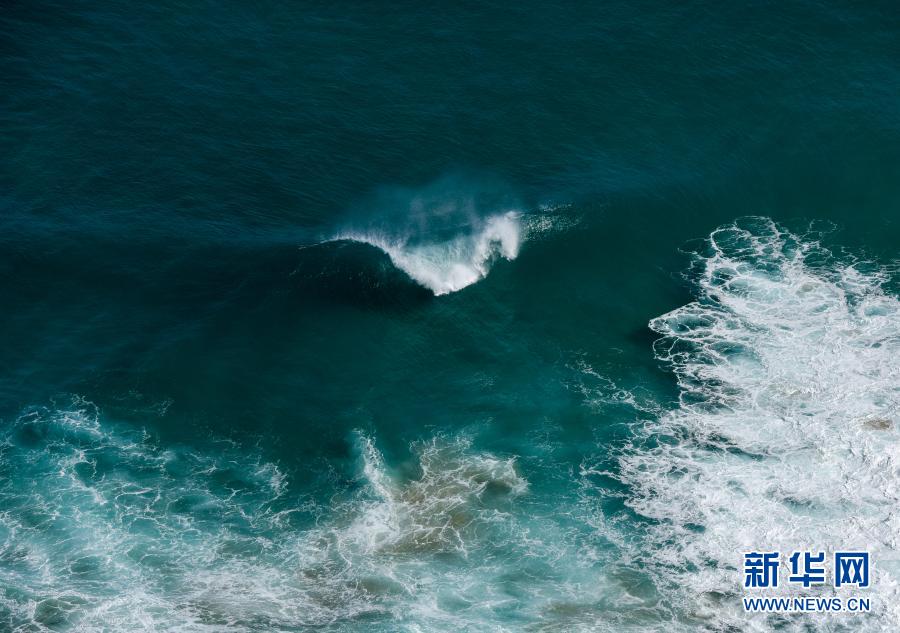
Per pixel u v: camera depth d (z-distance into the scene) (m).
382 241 93.69
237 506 75.75
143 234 93.50
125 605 69.31
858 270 93.44
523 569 72.06
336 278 91.00
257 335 87.12
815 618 68.81
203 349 85.75
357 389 84.12
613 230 96.19
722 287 92.31
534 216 96.31
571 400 83.75
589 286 92.56
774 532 73.81
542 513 75.62
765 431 80.56
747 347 87.12
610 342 88.38
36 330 86.19
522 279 92.81
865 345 86.38
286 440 80.25
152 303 88.69
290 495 76.62
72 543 72.88
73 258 91.38
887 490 75.81
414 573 71.81
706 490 76.81
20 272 90.00
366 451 79.44
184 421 81.06
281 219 95.50
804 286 92.00
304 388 83.94
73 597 69.56
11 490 75.75
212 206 96.25
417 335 88.25
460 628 68.38
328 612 69.38
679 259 94.94
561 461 79.19
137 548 72.75
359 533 74.19
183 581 70.94
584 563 72.44
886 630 68.00
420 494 76.75
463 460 79.06
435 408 83.00
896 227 97.56
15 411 80.50
